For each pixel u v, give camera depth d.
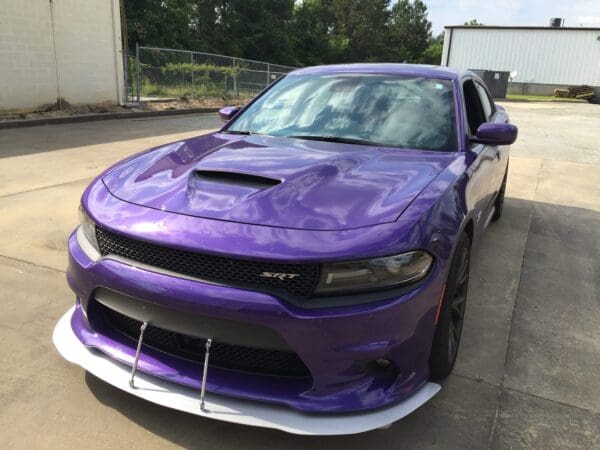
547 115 20.66
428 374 2.29
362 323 1.97
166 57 19.08
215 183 2.40
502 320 3.41
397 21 80.44
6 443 2.18
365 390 2.08
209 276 2.03
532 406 2.54
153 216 2.20
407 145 3.12
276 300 1.95
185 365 2.19
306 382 2.08
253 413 2.05
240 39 50.94
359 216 2.12
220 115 4.08
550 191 7.18
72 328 2.50
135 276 2.12
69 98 13.51
